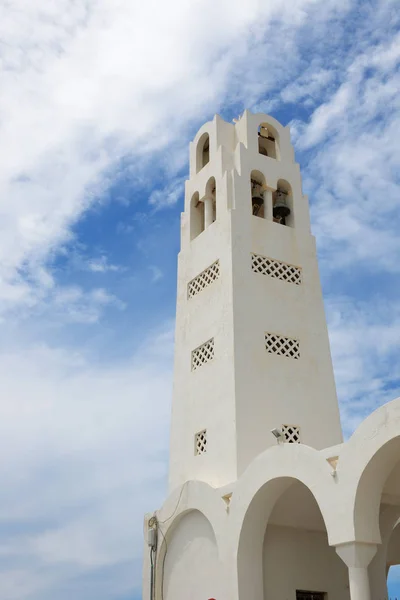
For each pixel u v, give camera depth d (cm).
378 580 1662
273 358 1981
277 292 2109
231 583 1566
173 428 2098
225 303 2027
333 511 1325
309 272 2233
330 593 1741
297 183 2414
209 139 2494
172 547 1909
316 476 1391
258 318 2017
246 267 2088
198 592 1734
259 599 1556
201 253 2262
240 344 1938
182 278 2328
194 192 2461
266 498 1587
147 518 2039
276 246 2203
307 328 2108
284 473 1482
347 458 1327
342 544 1291
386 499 1628
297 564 1711
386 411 1270
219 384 1934
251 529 1596
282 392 1939
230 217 2144
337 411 2016
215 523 1688
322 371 2058
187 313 2231
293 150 2495
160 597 1889
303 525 1755
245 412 1839
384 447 1261
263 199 2330
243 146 2330
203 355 2077
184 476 1961
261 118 2470
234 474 1748
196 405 2019
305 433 1922
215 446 1870
